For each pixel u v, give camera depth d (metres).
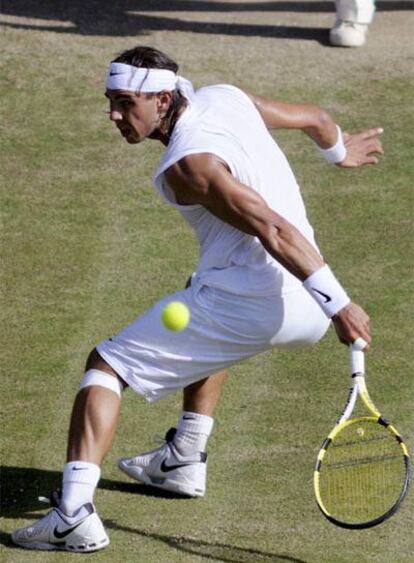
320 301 17.00
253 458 20.44
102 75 37.16
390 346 24.22
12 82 36.69
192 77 36.75
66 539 17.81
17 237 29.27
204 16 41.31
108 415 17.69
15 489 19.75
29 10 41.28
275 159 17.89
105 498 19.48
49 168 32.56
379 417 16.95
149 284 27.17
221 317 17.61
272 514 18.81
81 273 27.64
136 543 18.12
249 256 17.58
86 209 30.62
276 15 41.50
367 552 17.72
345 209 30.34
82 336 25.00
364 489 19.27
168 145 17.67
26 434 21.42
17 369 23.70
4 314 25.94
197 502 19.31
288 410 21.94
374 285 26.77
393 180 31.73
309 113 19.59
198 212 17.64
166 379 17.88
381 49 38.75
